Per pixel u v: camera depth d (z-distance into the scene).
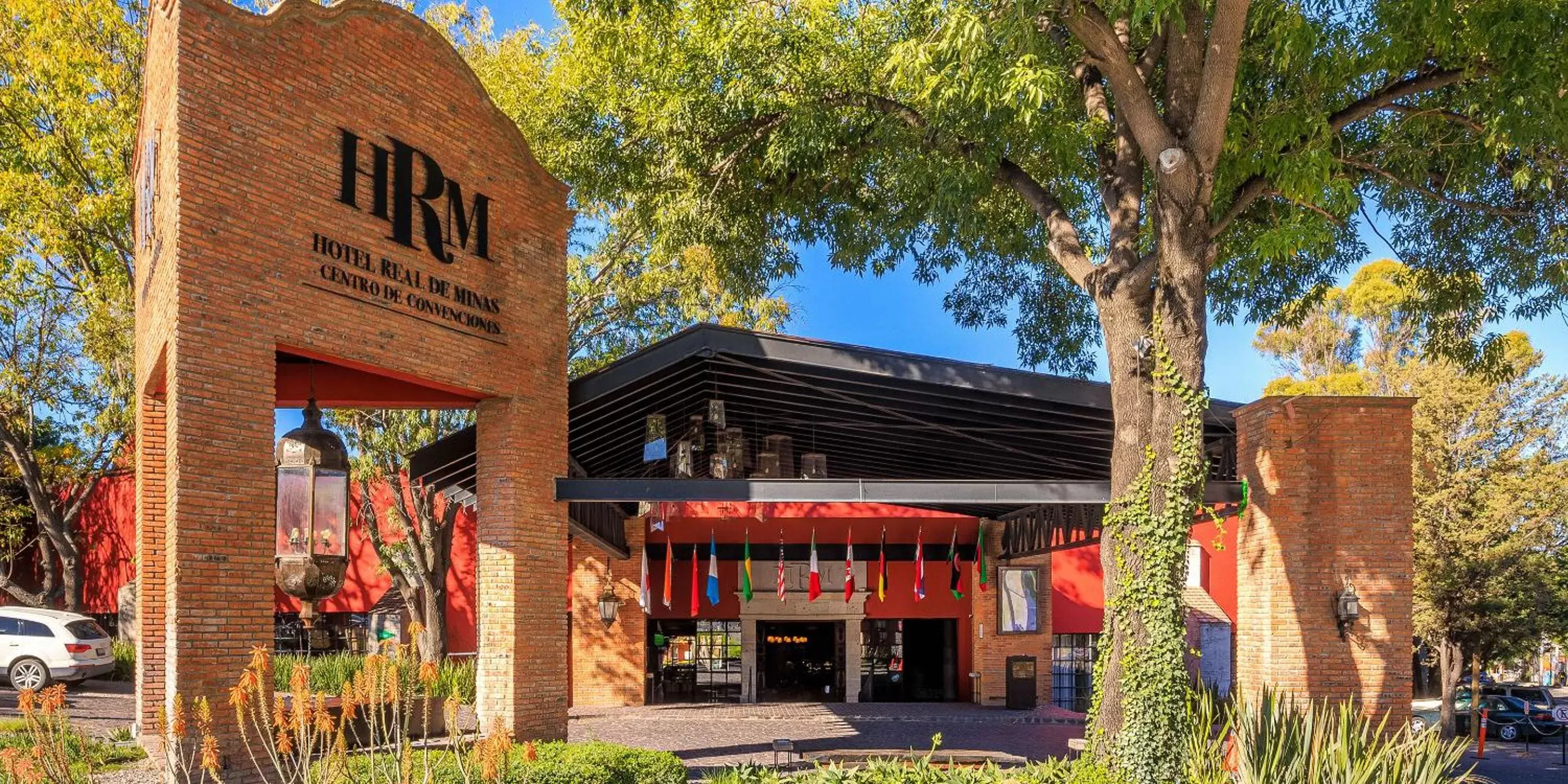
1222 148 11.65
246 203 9.80
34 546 30.47
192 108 9.40
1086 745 11.47
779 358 13.46
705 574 25.28
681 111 15.21
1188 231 11.13
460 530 26.92
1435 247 15.45
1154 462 11.03
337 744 7.03
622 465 20.73
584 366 24.62
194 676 9.09
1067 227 13.11
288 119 10.26
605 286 24.55
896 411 15.84
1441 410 26.55
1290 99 11.98
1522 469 26.50
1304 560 12.71
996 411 15.20
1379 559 12.79
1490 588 25.47
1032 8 10.24
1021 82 10.30
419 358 11.50
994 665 24.56
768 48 14.78
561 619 13.33
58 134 21.91
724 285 19.33
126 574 29.05
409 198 11.53
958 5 10.93
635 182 16.98
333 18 10.74
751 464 20.36
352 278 10.80
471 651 26.47
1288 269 16.30
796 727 19.34
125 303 22.92
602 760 10.39
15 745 10.99
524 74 22.05
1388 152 13.57
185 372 9.19
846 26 15.48
